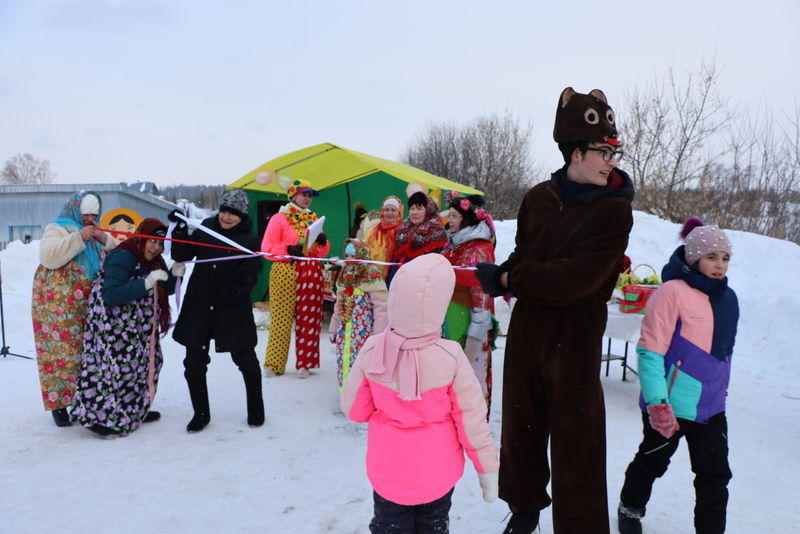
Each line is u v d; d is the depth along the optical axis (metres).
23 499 2.94
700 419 2.47
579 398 2.26
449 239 4.03
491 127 32.03
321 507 2.91
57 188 24.27
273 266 5.43
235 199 3.94
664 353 2.49
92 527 2.67
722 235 2.51
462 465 2.18
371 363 2.09
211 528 2.69
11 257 9.16
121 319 3.79
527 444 2.50
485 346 4.12
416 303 2.02
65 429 3.96
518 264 2.34
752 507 3.02
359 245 4.39
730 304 2.51
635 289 4.66
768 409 4.86
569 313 2.30
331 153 7.20
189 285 3.93
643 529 2.78
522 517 2.57
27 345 6.43
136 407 3.91
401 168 7.68
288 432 3.98
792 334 6.71
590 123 2.30
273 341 5.46
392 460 2.08
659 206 15.96
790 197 14.31
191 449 3.65
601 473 2.28
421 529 2.18
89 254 4.02
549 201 2.46
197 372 3.92
